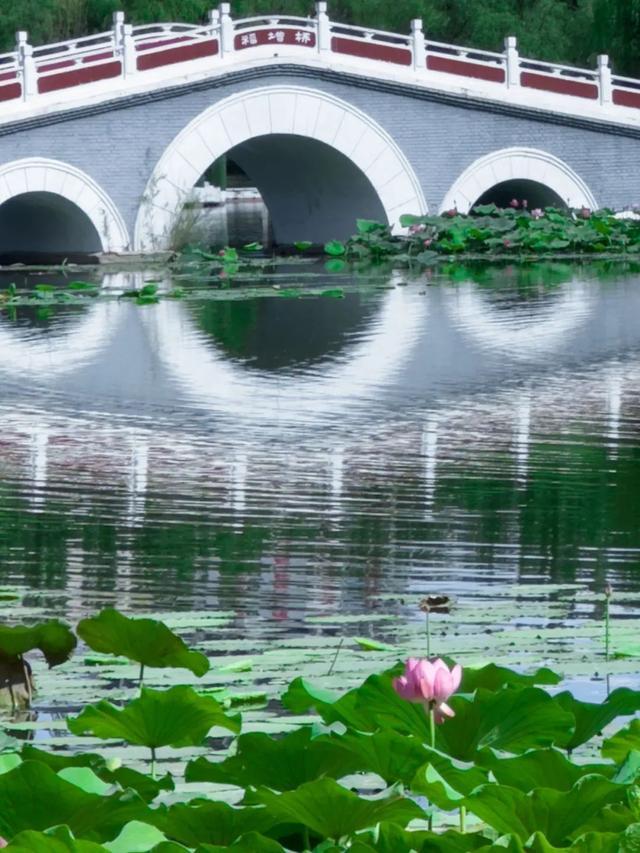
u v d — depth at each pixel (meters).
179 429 18.80
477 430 18.67
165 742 6.37
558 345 25.69
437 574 11.95
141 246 44.12
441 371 23.14
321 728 6.04
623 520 14.01
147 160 43.94
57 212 44.78
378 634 9.84
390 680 6.22
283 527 13.73
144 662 7.50
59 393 21.44
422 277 38.50
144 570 12.05
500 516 14.23
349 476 16.08
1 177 41.97
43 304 32.78
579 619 10.22
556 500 14.94
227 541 13.20
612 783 5.09
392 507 14.64
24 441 18.05
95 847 4.62
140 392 21.45
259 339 26.80
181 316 30.34
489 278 38.12
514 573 11.98
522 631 9.74
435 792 5.11
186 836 5.27
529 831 5.12
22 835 4.62
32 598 11.10
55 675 8.82
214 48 44.72
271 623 10.23
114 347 26.00
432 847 5.09
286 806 5.20
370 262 43.66
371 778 6.91
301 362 24.12
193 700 6.27
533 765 5.57
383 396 21.09
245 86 44.88
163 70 43.97
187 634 9.91
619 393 21.25
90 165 43.19
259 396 21.12
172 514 14.28
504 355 24.64
